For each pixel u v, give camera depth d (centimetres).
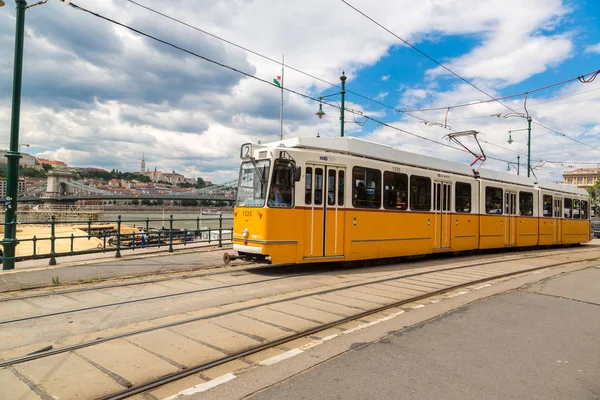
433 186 1513
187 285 946
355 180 1232
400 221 1369
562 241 2367
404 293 905
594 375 482
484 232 1753
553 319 717
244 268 1201
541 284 1038
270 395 420
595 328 671
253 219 1093
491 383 455
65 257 1334
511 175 2019
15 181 1133
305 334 615
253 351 542
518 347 572
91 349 540
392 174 1352
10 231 1109
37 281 933
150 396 420
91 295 834
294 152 1108
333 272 1181
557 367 504
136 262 1225
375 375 470
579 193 2620
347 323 681
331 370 483
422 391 432
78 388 430
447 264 1435
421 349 555
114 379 452
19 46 1134
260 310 741
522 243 2009
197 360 507
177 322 655
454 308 777
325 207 1160
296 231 1100
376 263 1376
